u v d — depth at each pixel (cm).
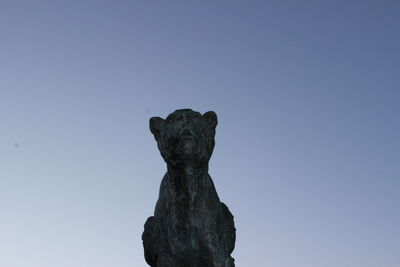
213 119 618
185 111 595
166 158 599
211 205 618
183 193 609
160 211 634
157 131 614
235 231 667
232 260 643
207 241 610
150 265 702
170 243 620
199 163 595
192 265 624
